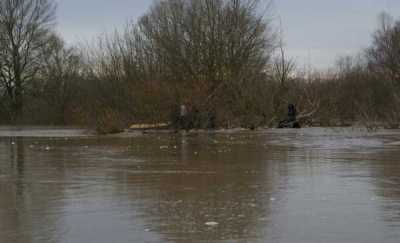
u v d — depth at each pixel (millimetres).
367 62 68375
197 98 32188
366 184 10211
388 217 7340
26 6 56938
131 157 16109
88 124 32594
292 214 7594
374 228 6750
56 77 57094
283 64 40344
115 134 30156
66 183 10773
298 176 11422
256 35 39406
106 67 37812
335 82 42719
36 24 57406
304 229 6738
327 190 9555
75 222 7258
